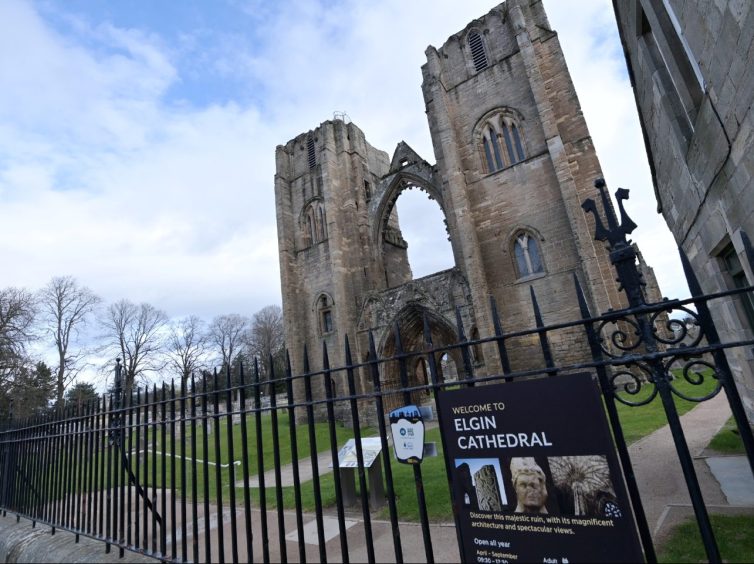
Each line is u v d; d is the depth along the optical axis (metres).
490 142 29.56
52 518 6.93
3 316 38.28
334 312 36.78
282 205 41.84
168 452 20.56
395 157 37.97
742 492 6.05
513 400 3.33
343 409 28.62
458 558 4.83
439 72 30.81
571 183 24.17
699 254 9.37
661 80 8.26
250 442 21.88
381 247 37.59
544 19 29.67
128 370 58.78
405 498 8.06
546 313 24.72
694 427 11.24
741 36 4.68
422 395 30.50
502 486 3.29
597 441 2.96
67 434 7.02
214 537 7.17
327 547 5.84
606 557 2.82
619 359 3.00
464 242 26.83
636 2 8.23
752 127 5.00
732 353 9.16
